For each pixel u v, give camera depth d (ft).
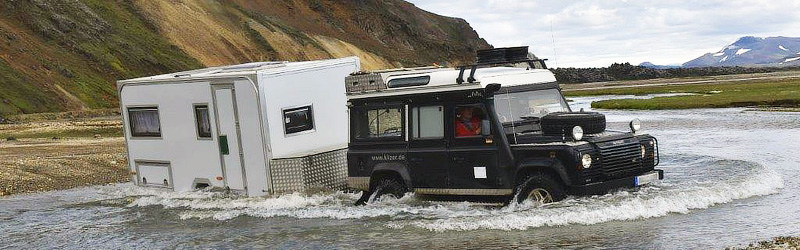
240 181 56.44
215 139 57.31
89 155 97.04
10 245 48.26
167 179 62.13
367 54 617.21
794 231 39.27
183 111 59.31
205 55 418.72
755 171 57.26
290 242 43.39
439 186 48.08
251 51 467.52
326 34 627.87
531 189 44.88
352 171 52.16
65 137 136.98
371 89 50.57
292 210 51.75
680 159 69.56
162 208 57.41
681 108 176.65
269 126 53.98
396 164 49.73
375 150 50.72
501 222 42.91
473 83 45.75
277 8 621.72
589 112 46.78
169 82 59.98
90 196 67.26
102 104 290.76
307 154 54.39
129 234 49.26
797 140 87.10
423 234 42.73
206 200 57.52
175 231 49.01
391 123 49.90
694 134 103.71
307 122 56.75
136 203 60.49
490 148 45.52
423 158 48.32
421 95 48.19
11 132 150.82
